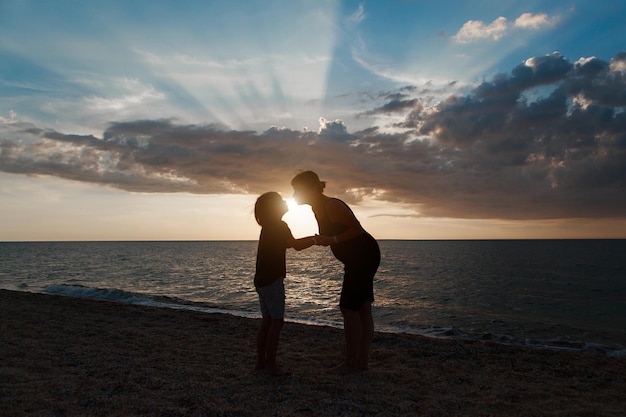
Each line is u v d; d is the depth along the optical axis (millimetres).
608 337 10492
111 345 5551
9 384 3748
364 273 4254
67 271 32156
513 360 5414
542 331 11203
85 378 3992
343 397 3586
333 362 4898
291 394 3613
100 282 23156
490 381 4391
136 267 38188
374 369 4613
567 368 5055
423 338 6863
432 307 15266
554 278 29156
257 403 3393
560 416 3365
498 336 8953
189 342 5906
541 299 18203
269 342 4129
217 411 3188
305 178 4152
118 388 3715
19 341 5551
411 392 3836
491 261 53188
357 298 4273
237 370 4383
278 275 4047
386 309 14578
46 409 3184
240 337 6375
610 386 4352
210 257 62906
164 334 6469
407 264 46562
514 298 18422
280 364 4734
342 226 4133
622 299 18344
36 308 8773
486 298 18266
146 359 4816
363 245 4215
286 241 4078
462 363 5188
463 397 3793
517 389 4117
